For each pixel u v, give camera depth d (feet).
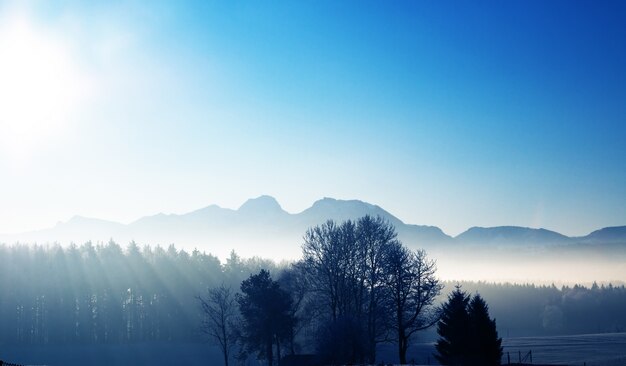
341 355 259.80
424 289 280.51
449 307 252.42
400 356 277.23
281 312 303.89
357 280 296.92
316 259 304.50
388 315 285.84
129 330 565.12
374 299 289.94
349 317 268.00
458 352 234.99
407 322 284.61
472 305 242.58
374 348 287.28
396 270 281.54
